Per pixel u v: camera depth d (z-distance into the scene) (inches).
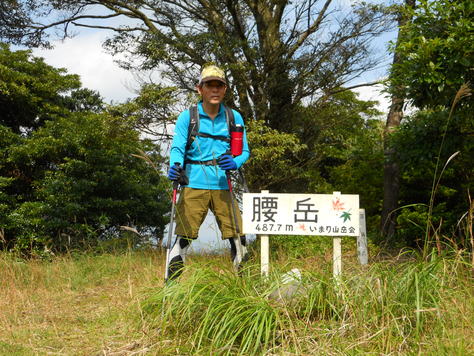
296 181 497.0
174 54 423.8
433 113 336.8
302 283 130.2
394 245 396.8
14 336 131.8
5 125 503.5
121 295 181.2
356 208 155.4
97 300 183.9
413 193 494.3
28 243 401.1
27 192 481.4
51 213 410.3
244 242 153.2
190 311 120.3
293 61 445.7
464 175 444.8
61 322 147.8
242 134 155.3
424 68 261.0
